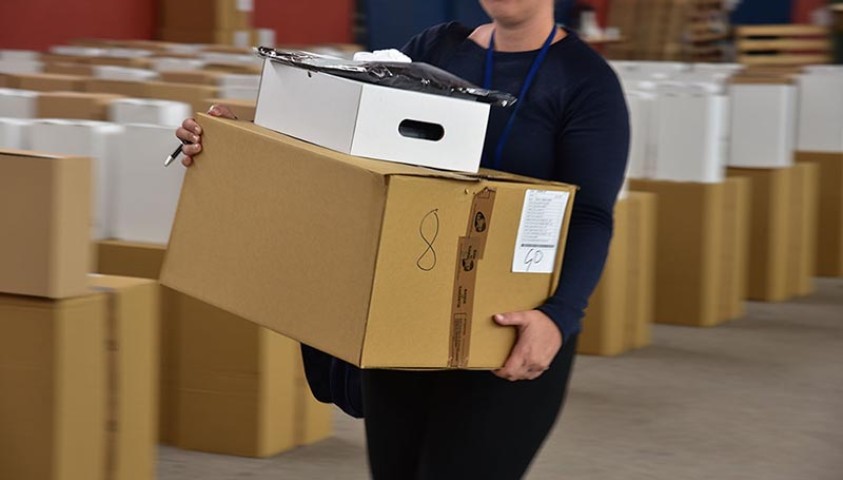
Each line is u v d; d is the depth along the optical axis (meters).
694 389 7.04
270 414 5.48
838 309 9.33
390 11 18.72
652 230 8.06
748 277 9.55
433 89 2.97
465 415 3.16
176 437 5.57
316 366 3.59
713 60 19.14
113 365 4.23
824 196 10.46
